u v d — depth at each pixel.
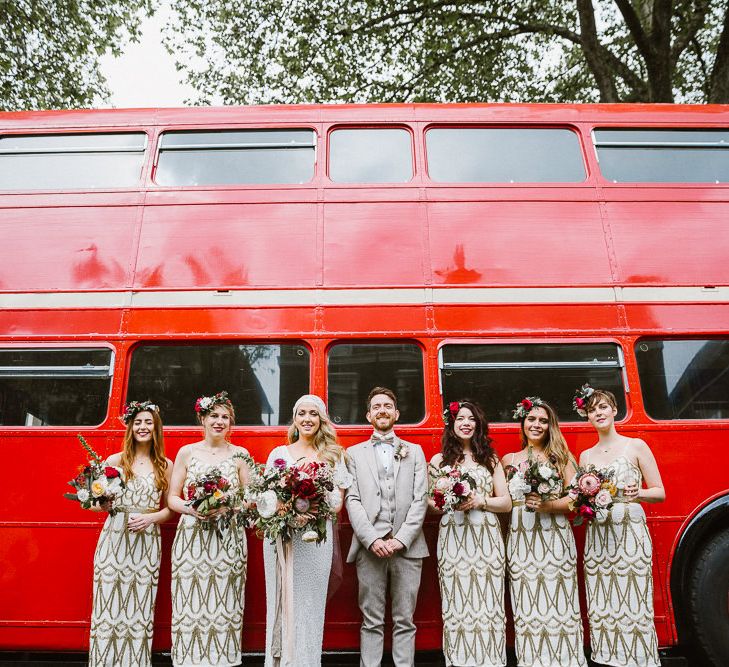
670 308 4.23
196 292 4.23
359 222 4.37
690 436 4.08
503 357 4.17
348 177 4.51
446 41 11.69
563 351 4.19
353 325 4.17
